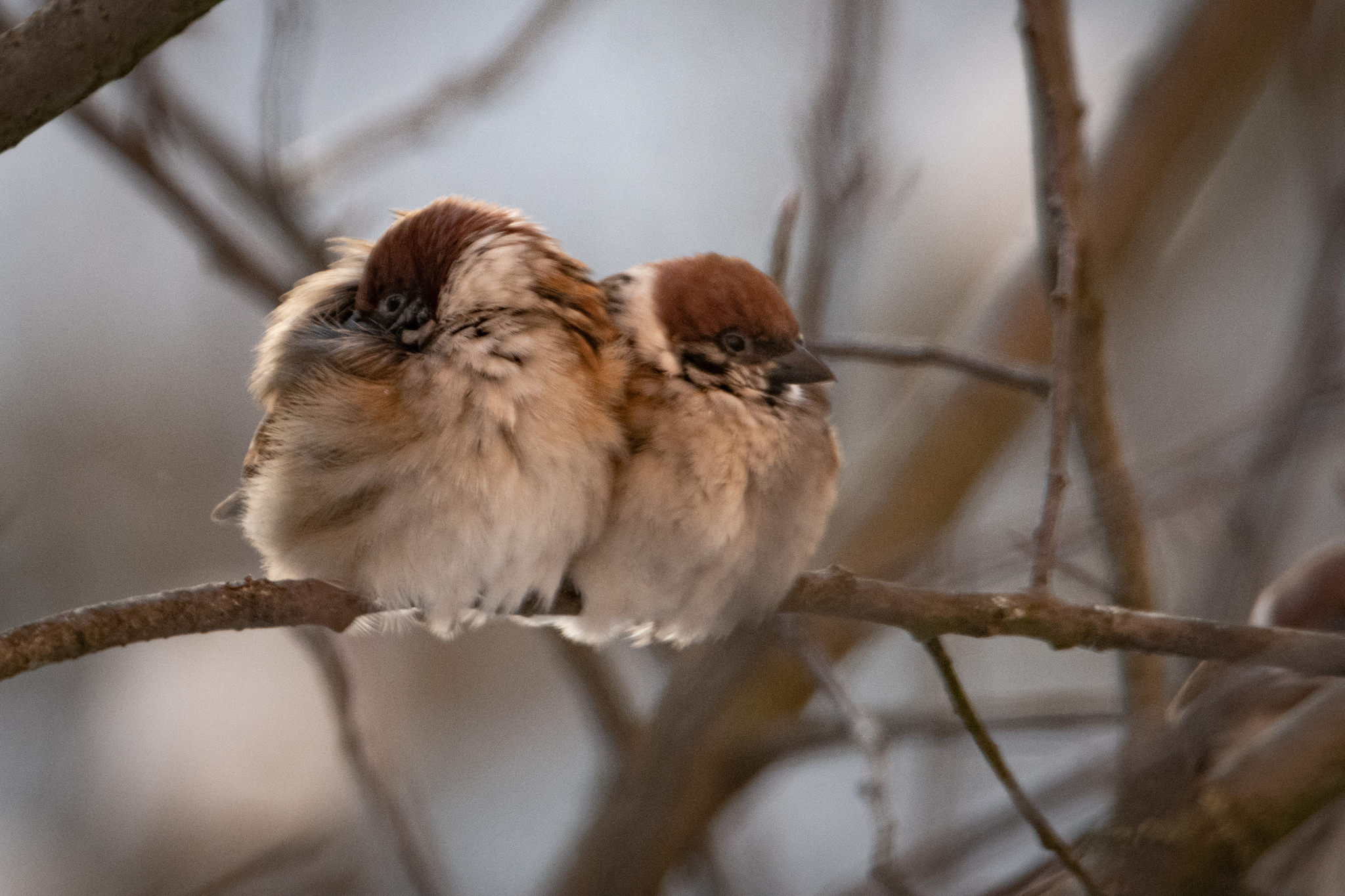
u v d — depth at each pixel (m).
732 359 7.73
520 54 11.68
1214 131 13.88
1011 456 14.22
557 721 18.00
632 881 10.25
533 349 7.15
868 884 8.02
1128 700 9.01
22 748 16.59
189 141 11.01
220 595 6.04
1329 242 9.66
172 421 17.91
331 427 7.08
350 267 8.14
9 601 16.20
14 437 17.22
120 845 16.03
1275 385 11.09
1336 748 6.04
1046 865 7.05
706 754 10.52
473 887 16.19
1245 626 6.55
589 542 7.41
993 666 15.15
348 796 16.19
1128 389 14.92
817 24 10.14
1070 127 7.79
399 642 17.88
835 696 8.22
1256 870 7.26
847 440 15.42
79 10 5.29
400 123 11.62
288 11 10.35
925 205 18.14
